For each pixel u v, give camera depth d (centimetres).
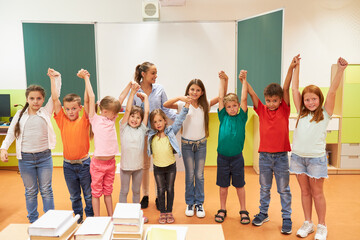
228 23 418
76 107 235
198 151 271
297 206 298
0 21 420
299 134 230
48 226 119
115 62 425
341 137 396
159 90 289
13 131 237
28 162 237
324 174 226
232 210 292
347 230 250
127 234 122
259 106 254
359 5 416
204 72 427
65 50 416
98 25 417
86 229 122
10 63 428
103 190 246
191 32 420
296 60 236
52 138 245
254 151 423
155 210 293
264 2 420
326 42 422
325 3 416
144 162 291
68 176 242
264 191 260
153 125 254
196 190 281
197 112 267
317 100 220
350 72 385
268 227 257
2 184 372
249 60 401
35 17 420
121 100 253
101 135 235
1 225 263
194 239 134
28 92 231
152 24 419
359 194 331
